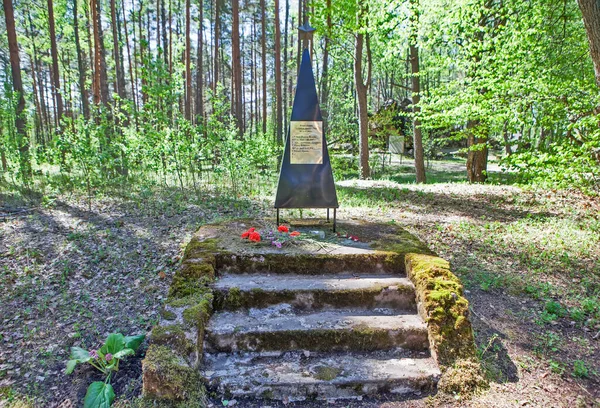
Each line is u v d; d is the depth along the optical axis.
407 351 2.95
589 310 3.69
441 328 2.88
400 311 3.28
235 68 15.69
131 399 2.49
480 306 3.74
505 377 2.73
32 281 4.13
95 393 2.42
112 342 2.73
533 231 6.06
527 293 4.05
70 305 3.71
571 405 2.46
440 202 8.16
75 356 2.61
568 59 8.78
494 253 5.14
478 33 9.70
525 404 2.47
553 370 2.81
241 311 3.18
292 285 3.34
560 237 5.71
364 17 10.75
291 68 29.84
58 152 9.41
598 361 2.94
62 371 2.80
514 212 7.35
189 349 2.63
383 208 7.51
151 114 8.82
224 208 7.16
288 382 2.57
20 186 9.35
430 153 22.30
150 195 8.17
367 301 3.30
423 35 10.14
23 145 9.39
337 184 10.63
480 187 9.80
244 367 2.73
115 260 4.66
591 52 5.75
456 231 6.05
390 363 2.79
